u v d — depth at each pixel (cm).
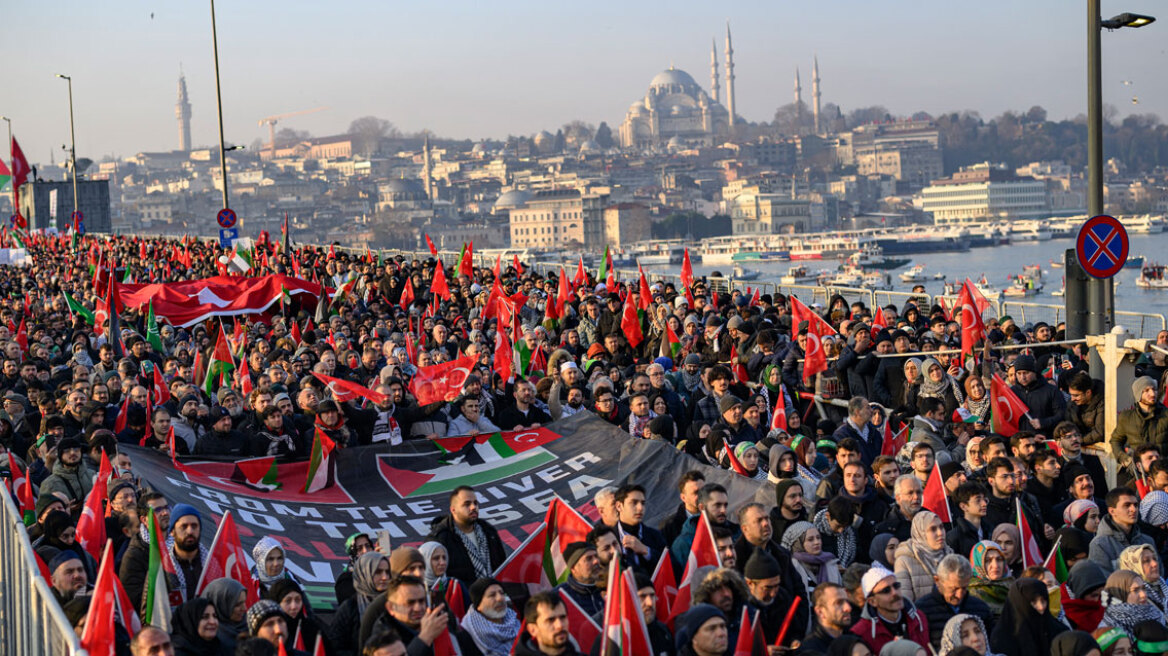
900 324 2408
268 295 3173
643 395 1639
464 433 1688
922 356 1873
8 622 1061
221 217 5234
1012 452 1453
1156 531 1263
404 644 959
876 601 1020
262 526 1368
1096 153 1809
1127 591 1045
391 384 1709
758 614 969
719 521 1171
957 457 1577
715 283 3644
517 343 2262
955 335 2389
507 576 1165
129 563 1132
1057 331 2236
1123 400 1573
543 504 1448
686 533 1194
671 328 2303
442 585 1107
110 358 2277
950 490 1328
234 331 2697
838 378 1916
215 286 3181
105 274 3891
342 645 1066
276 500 1432
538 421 1714
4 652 1074
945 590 1062
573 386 1841
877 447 1570
